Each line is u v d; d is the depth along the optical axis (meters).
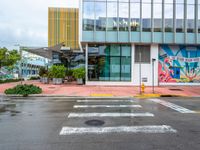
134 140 5.93
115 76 25.50
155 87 23.97
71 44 49.22
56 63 43.47
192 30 24.88
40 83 28.81
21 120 8.33
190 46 26.30
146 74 25.70
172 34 24.77
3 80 31.75
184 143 5.70
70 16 49.69
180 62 26.19
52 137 6.18
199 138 6.14
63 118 8.70
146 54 25.89
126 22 24.53
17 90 16.88
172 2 24.66
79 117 8.88
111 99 14.98
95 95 16.67
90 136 6.29
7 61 32.94
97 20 24.34
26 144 5.59
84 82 26.69
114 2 24.41
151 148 5.31
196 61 26.38
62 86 23.89
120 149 5.23
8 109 10.81
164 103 13.19
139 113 9.83
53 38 49.12
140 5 24.58
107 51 25.53
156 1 24.62
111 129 7.05
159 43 25.03
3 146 5.45
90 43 25.31
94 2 24.28
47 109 10.80
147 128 7.20
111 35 24.42
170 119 8.62
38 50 38.53
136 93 18.12
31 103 12.85
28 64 58.03
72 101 13.80
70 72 30.98
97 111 10.28
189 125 7.65
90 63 25.44
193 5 24.77
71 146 5.43
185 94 18.02
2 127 7.28
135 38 24.55
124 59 25.56
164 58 26.00
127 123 7.89
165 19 24.72
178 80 26.12
